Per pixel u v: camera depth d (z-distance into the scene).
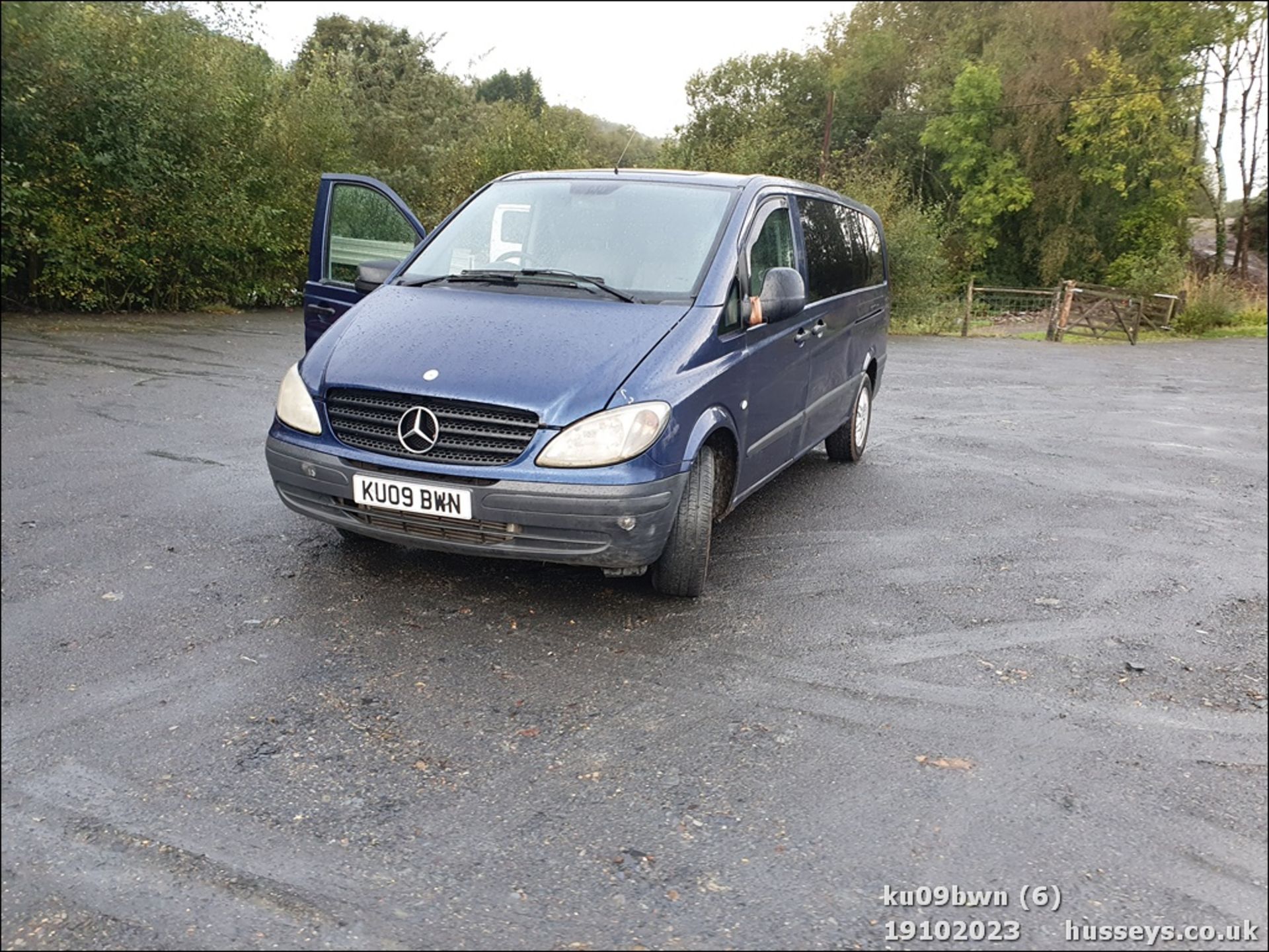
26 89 11.63
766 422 4.94
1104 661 3.98
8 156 11.98
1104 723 3.44
